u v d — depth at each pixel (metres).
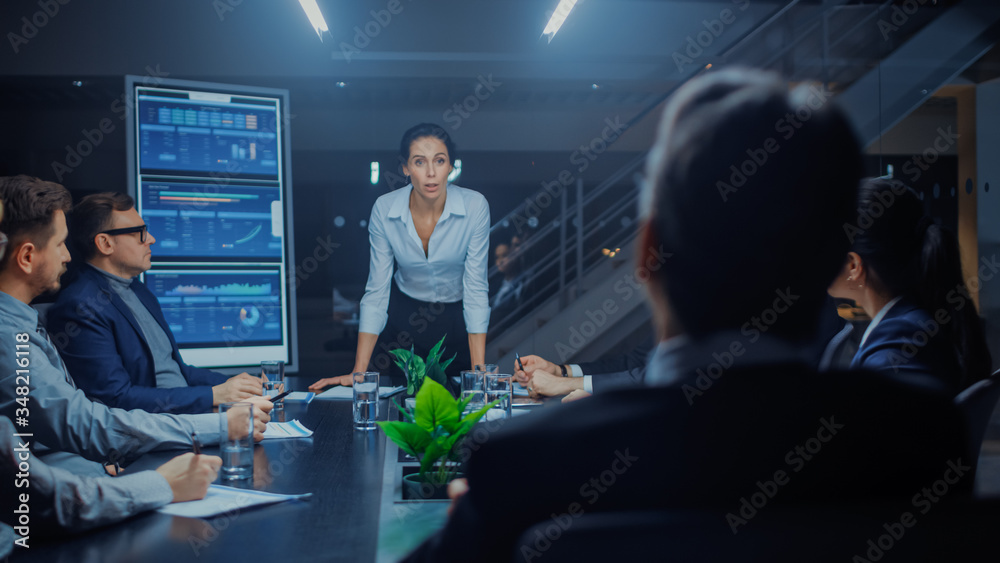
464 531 0.53
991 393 1.09
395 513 1.04
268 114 2.77
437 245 2.79
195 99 2.65
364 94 7.83
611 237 5.38
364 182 8.32
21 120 7.71
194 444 1.14
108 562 0.86
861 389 0.54
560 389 2.15
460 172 8.16
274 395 1.93
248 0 6.99
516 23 7.04
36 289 1.53
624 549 0.50
